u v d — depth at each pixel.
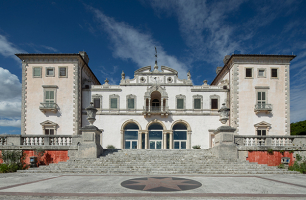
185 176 13.30
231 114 32.09
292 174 14.83
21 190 9.09
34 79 31.77
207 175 13.84
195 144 32.16
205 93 33.38
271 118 31.20
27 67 31.95
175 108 33.03
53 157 18.31
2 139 18.88
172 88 33.56
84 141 18.16
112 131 32.38
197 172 14.94
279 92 31.75
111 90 33.28
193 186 10.06
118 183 10.73
